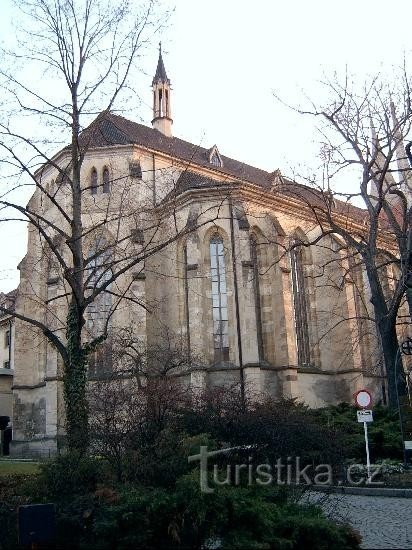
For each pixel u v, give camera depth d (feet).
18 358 139.85
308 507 37.29
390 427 81.71
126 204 103.55
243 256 133.08
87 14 71.67
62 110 69.62
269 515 31.50
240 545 28.73
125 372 93.81
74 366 65.57
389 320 100.22
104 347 114.01
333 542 31.50
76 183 70.44
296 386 131.85
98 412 47.11
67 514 34.63
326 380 145.79
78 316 66.33
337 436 42.37
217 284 136.36
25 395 138.72
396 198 160.35
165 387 47.78
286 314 135.44
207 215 136.77
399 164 152.76
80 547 32.17
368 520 45.03
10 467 71.51
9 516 36.73
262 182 170.09
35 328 121.29
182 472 38.01
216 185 137.69
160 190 120.78
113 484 38.88
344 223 149.59
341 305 149.79
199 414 42.86
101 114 73.26
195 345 128.57
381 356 135.85
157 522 31.24
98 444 43.70
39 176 90.58
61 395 127.54
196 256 133.18
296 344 145.48
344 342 147.02
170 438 41.14
